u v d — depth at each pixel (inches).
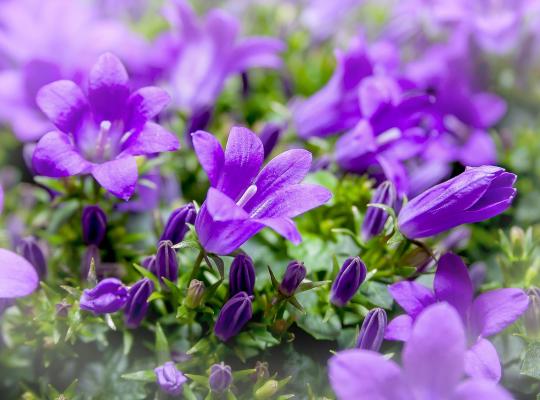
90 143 11.9
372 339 11.2
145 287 11.4
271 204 10.9
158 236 12.5
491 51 14.5
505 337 11.9
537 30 14.5
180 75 13.7
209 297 11.4
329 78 14.8
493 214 11.2
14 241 12.6
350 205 12.5
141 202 12.7
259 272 12.0
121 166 11.1
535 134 14.2
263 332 11.5
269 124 12.8
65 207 12.7
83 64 14.0
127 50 14.2
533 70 14.7
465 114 13.6
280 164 11.0
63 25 14.5
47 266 12.2
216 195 10.3
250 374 11.5
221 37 13.6
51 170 11.2
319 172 12.6
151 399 11.8
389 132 12.6
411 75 14.0
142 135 11.4
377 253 12.0
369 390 10.0
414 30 14.9
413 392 10.1
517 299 11.1
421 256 11.9
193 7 16.2
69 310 11.5
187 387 11.3
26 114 13.6
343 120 13.2
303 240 12.2
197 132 10.8
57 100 11.5
